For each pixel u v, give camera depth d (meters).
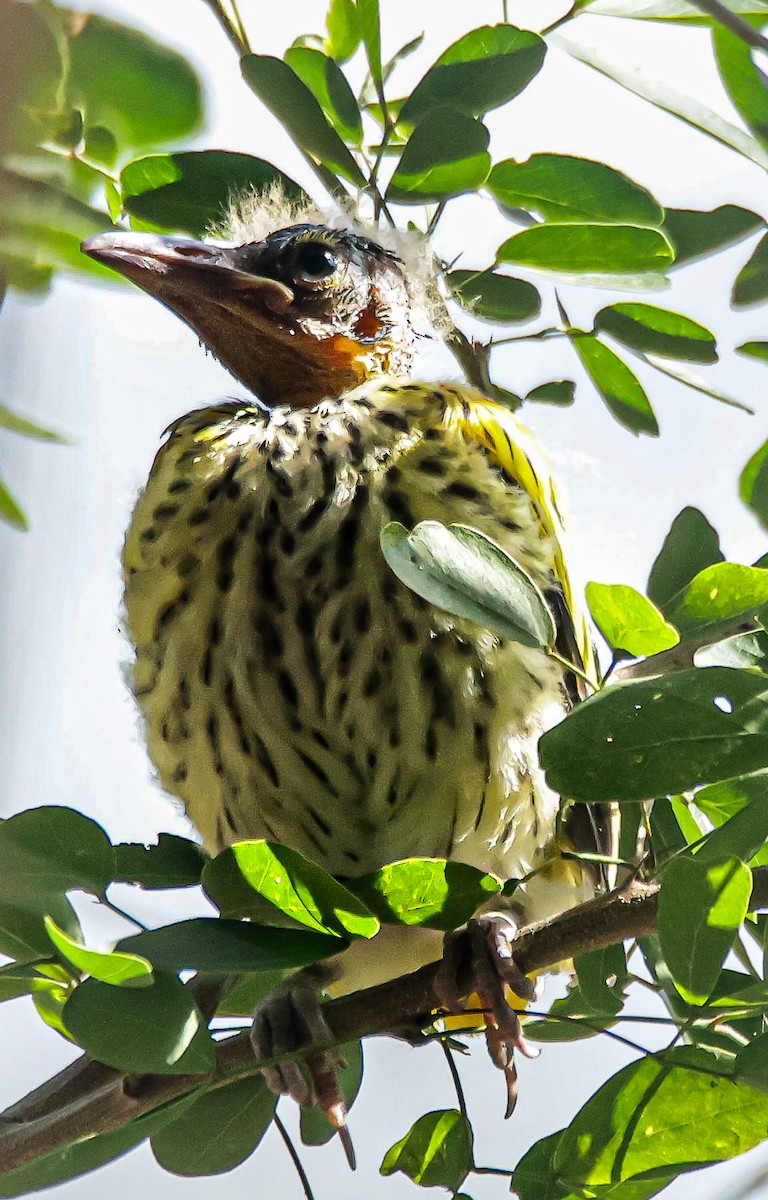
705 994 5.86
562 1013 7.45
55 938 5.23
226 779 7.99
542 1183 6.43
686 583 7.37
